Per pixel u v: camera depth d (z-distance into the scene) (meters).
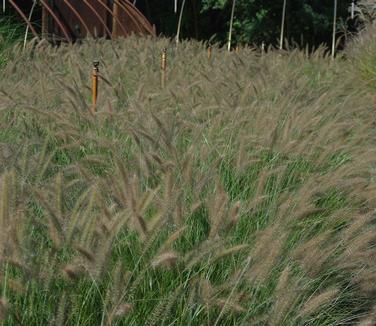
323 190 4.01
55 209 2.93
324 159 5.05
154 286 3.31
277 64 9.48
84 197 3.06
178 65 8.41
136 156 4.17
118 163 3.37
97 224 2.99
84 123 5.27
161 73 7.52
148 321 3.02
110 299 2.88
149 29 13.60
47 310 2.83
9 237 2.64
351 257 3.48
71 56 8.54
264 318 3.05
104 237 2.82
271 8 17.91
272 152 4.99
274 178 4.66
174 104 5.86
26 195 3.11
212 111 5.72
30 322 2.81
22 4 14.28
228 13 18.50
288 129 4.93
